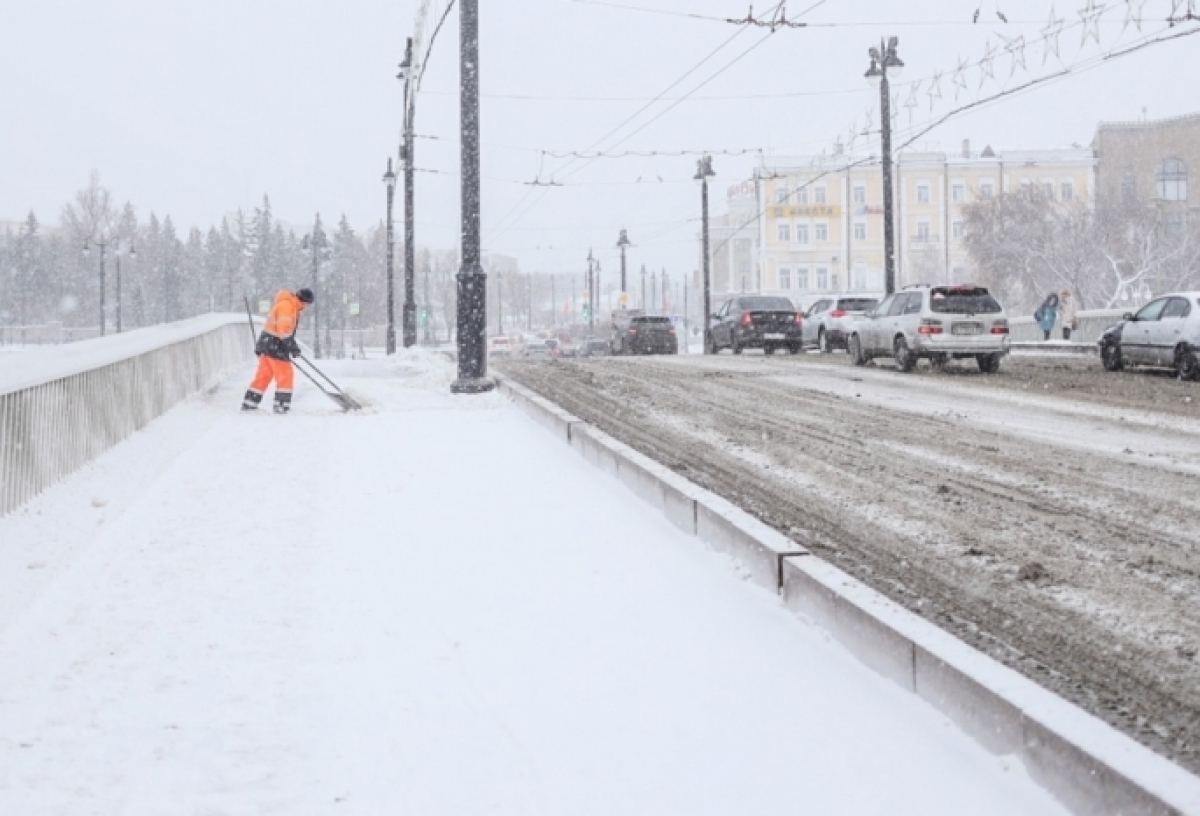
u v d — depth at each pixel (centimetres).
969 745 442
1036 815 386
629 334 3909
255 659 556
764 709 488
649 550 753
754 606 629
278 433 1267
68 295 10869
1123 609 616
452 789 420
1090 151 8919
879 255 9031
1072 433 1245
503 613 625
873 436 1241
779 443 1195
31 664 547
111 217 11569
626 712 489
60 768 438
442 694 511
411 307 3466
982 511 855
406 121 3469
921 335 2081
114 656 559
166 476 1005
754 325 3045
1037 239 6391
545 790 419
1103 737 388
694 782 423
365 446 1173
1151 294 6253
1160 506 855
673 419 1396
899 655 505
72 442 980
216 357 2012
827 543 765
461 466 1058
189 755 450
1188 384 1783
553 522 834
